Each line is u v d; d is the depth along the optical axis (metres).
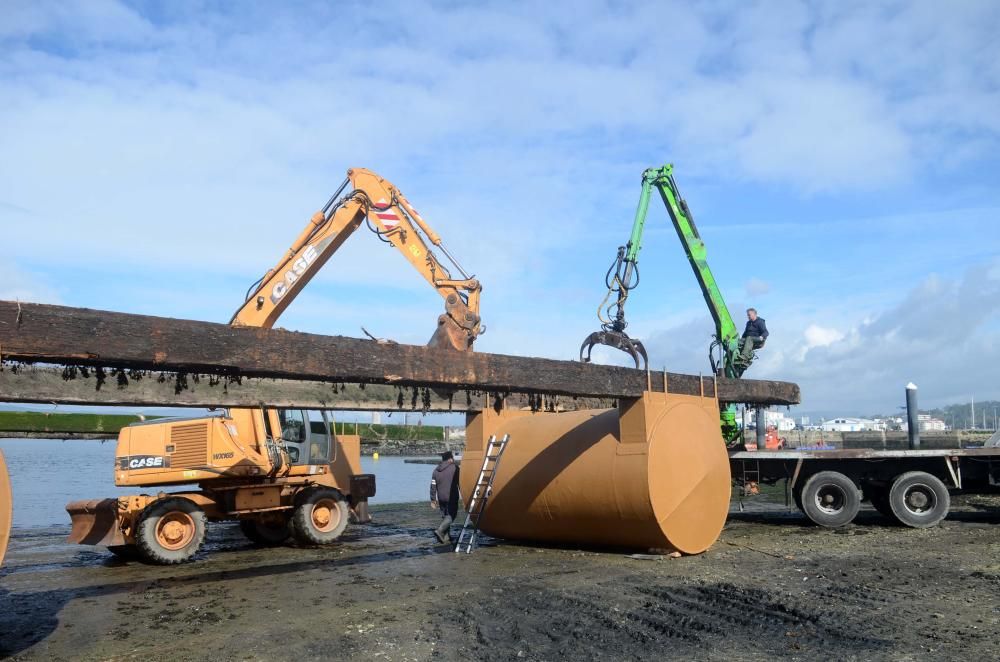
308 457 13.99
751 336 16.42
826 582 8.73
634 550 11.32
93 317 6.02
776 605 7.64
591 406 14.52
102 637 6.91
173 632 7.04
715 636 6.58
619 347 12.10
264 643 6.60
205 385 7.83
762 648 6.21
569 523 11.35
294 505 13.07
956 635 6.52
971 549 11.02
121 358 6.12
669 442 10.74
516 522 12.00
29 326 5.70
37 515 19.14
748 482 14.91
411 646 6.41
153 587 9.32
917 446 16.83
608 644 6.37
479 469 12.30
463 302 13.77
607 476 10.73
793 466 14.50
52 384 6.63
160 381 7.26
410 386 8.41
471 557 11.10
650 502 10.33
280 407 8.34
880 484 14.31
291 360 7.07
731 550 11.27
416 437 63.16
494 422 12.64
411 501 23.67
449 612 7.54
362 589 8.80
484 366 8.55
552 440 11.80
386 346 7.76
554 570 9.79
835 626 6.84
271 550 12.74
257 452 12.80
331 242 14.47
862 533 12.98
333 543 13.24
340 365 7.39
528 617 7.29
